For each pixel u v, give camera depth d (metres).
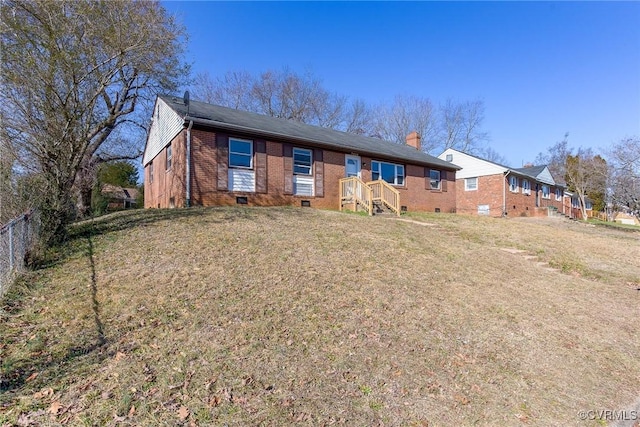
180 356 3.49
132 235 7.52
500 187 23.50
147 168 18.80
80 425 2.55
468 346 4.31
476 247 9.52
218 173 12.27
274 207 12.38
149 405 2.80
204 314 4.34
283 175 13.87
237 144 12.94
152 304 4.52
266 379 3.27
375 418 2.91
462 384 3.54
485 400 3.32
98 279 5.27
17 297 4.65
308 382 3.29
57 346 3.57
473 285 6.40
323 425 2.77
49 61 8.00
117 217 9.67
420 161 18.78
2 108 7.53
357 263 6.68
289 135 13.70
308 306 4.80
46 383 3.01
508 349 4.36
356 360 3.72
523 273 7.72
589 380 3.89
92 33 9.88
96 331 3.87
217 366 3.38
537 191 28.58
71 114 8.02
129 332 3.87
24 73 7.71
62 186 7.17
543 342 4.65
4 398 2.80
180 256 6.25
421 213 16.42
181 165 12.11
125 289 4.93
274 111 35.59
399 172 18.38
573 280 7.73
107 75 10.12
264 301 4.81
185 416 2.72
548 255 9.77
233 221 9.15
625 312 6.09
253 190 13.05
